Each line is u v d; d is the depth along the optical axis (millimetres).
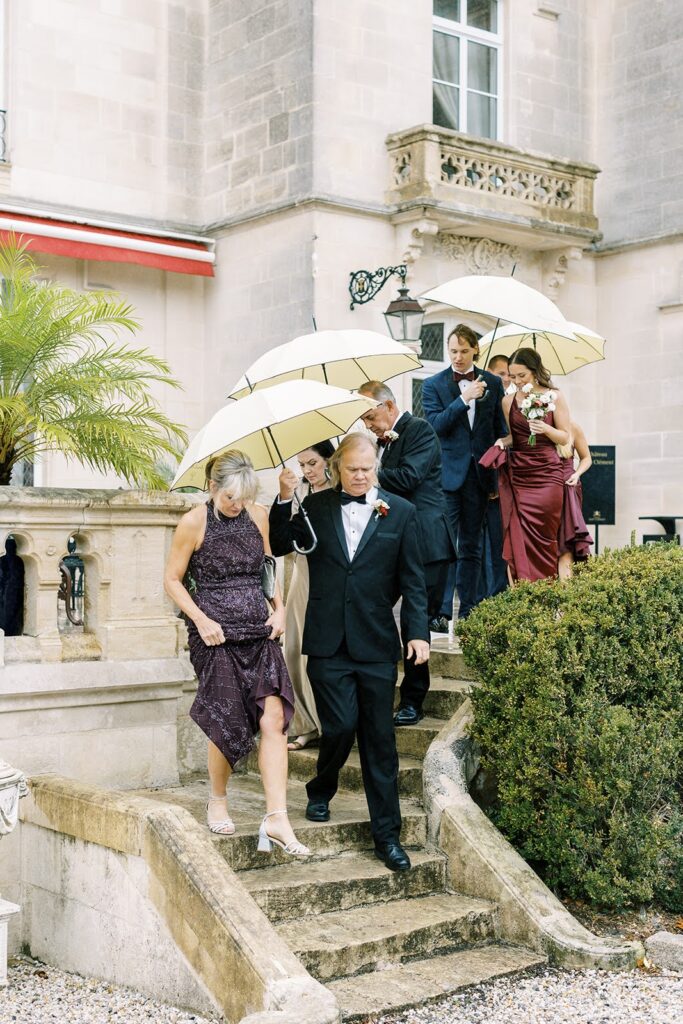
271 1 13422
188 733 6988
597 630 6117
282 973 4656
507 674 6145
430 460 6941
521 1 14898
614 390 15281
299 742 6992
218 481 5609
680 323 14539
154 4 13984
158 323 14086
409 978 5188
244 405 5711
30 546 6297
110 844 5484
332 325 13000
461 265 14039
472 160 13648
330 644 5797
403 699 7020
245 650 5621
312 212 12883
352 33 13227
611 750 5895
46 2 13125
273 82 13406
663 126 14766
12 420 6758
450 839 6008
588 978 5332
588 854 6055
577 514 7723
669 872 6152
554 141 15227
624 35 15266
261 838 5477
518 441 7730
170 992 5152
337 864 5812
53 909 5941
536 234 14156
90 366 7465
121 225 13344
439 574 6961
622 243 15086
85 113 13438
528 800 6094
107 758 6508
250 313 13742
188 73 14266
